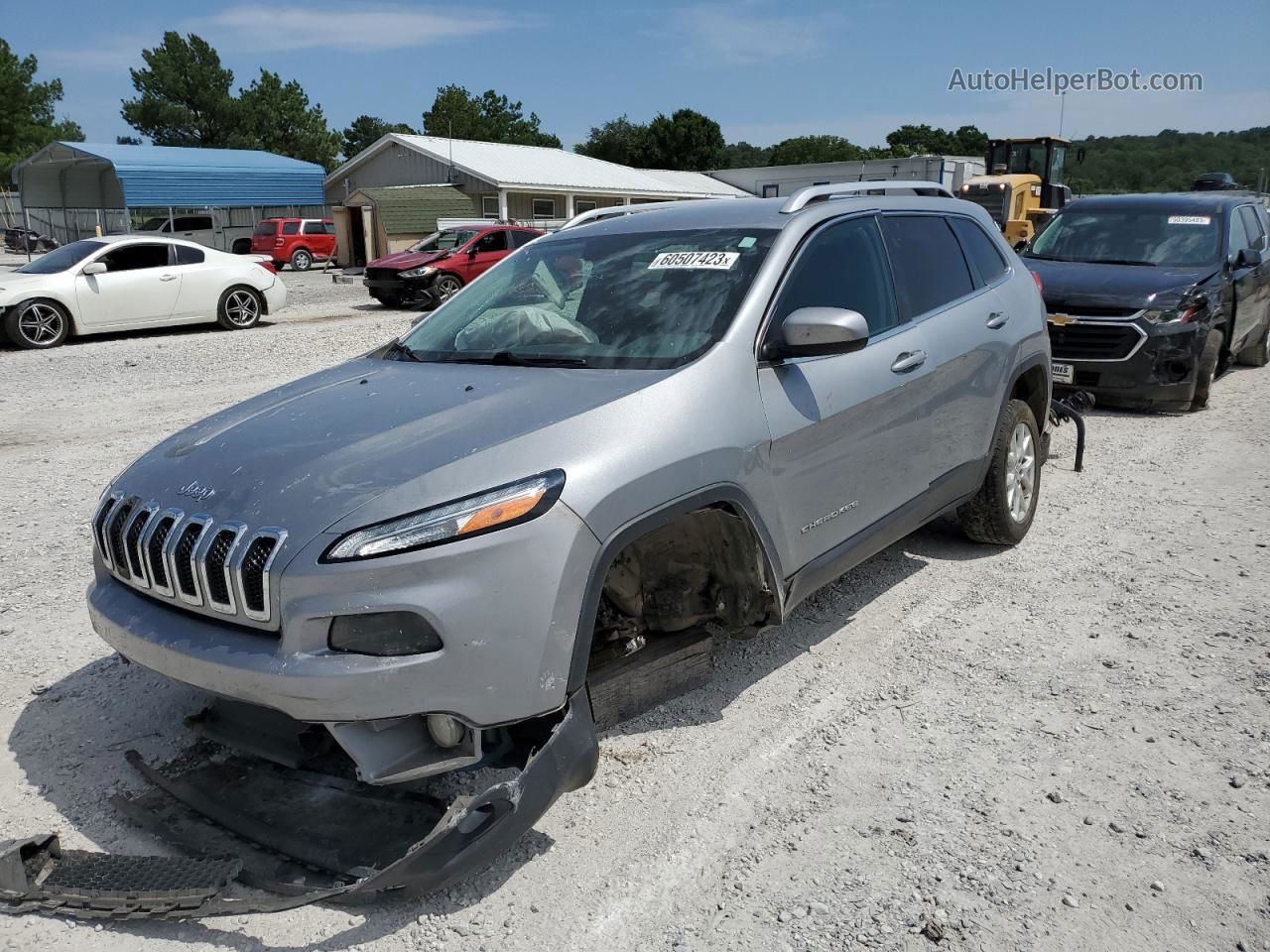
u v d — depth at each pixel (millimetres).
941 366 4246
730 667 4016
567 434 2842
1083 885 2693
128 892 2580
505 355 3621
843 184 4305
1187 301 8398
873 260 4141
